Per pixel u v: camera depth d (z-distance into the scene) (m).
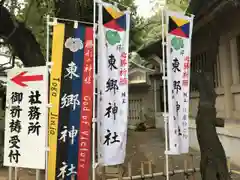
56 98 3.68
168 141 4.27
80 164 3.69
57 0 5.07
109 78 3.78
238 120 7.27
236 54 7.44
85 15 6.62
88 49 3.80
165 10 4.13
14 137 3.78
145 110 17.86
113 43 3.84
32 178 6.03
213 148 4.39
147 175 5.02
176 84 4.11
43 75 3.74
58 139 3.65
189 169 5.31
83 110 3.74
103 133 3.71
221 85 8.22
